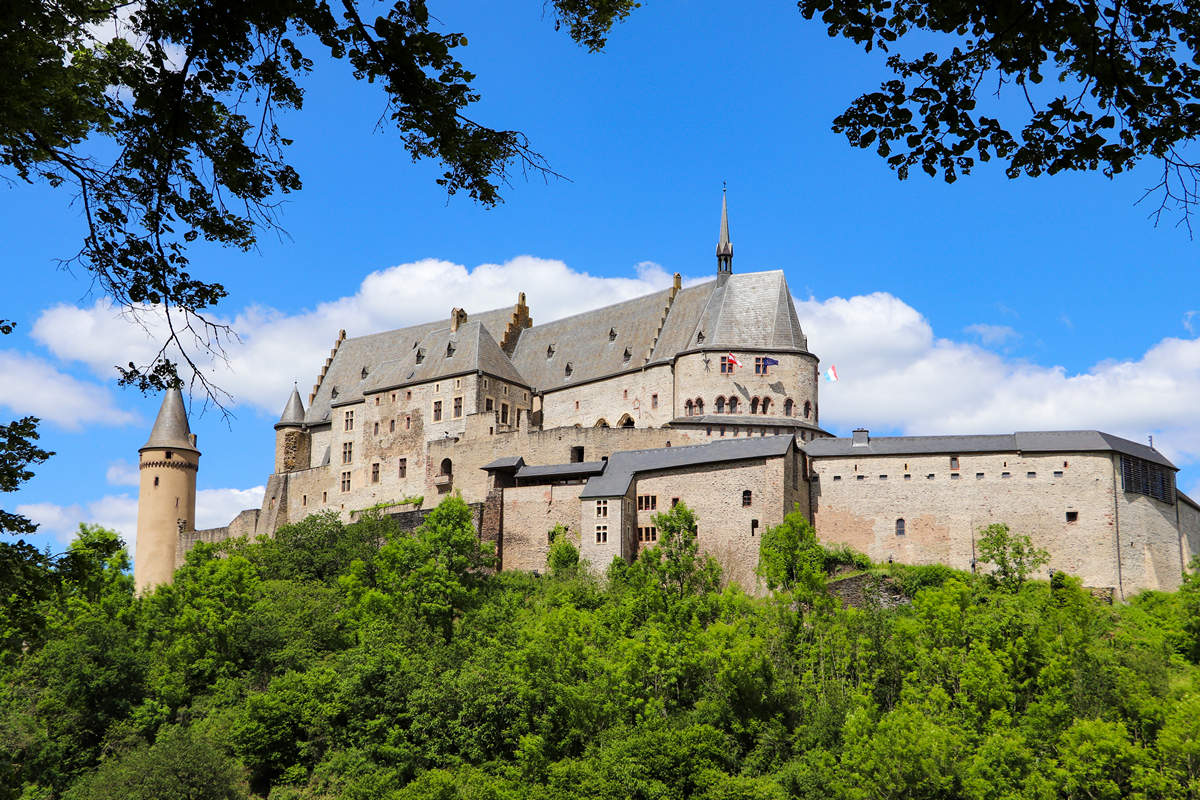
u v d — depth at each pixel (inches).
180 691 4232.3
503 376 5871.1
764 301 5541.3
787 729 3489.2
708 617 4018.2
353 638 4414.4
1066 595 3848.4
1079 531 4328.3
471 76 950.4
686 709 3627.0
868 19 840.3
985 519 4411.9
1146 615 4097.0
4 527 1091.3
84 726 4077.3
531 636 3836.1
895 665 3654.0
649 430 5113.2
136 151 957.8
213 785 3508.9
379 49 926.4
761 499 4382.4
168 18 900.6
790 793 3206.2
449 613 4411.9
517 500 4904.0
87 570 1155.9
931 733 3127.5
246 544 5649.6
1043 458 4419.3
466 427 5580.7
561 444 5142.7
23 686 4173.2
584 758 3481.8
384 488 5905.5
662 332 5767.7
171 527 6259.8
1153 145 815.1
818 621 3786.9
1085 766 3051.2
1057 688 3353.8
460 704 3695.9
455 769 3553.2
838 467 4611.2
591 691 3629.4
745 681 3523.6
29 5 898.1
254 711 3833.7
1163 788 2977.4
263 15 896.9
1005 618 3644.2
